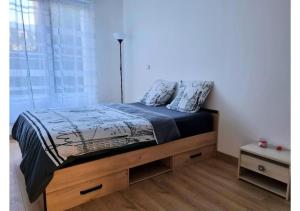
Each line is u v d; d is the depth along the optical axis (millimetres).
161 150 2346
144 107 3148
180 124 2498
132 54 4512
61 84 3943
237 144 2656
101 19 4367
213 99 2896
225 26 2664
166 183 2211
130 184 2170
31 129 1982
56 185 1715
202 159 2775
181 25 3273
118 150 2051
